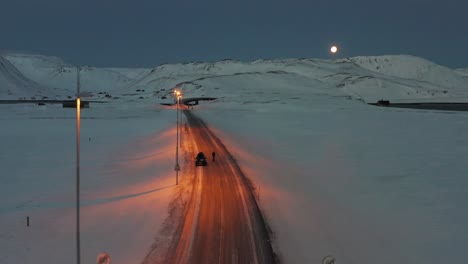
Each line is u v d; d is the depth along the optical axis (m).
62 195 29.16
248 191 28.77
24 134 64.19
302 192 29.73
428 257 19.12
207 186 30.02
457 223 23.34
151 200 26.33
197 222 22.33
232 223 22.31
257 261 17.84
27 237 20.41
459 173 35.44
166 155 44.47
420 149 48.38
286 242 20.06
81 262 17.56
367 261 18.59
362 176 35.22
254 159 42.44
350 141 56.38
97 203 26.33
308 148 51.16
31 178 34.78
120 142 56.59
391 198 28.44
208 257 18.08
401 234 21.91
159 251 18.56
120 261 17.50
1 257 18.02
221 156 43.16
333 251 19.38
